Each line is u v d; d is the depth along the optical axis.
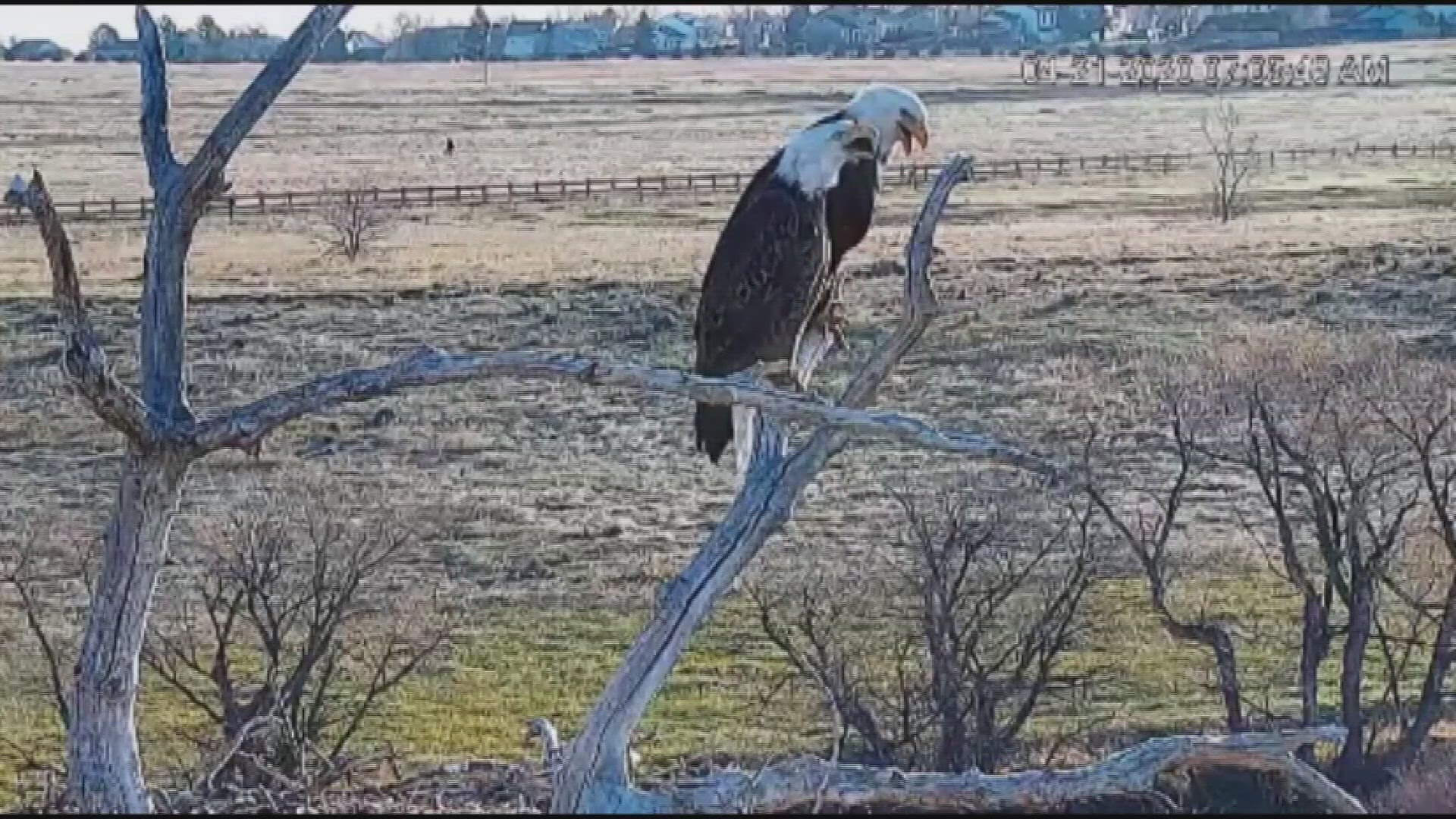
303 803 10.30
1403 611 28.31
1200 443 29.28
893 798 9.88
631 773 11.35
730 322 10.38
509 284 49.97
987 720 23.45
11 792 21.52
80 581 28.91
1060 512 29.41
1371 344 37.19
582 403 39.88
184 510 30.89
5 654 26.16
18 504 32.81
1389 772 23.84
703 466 36.31
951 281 48.69
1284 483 30.06
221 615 26.41
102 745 9.99
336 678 25.53
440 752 23.45
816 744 23.98
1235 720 24.05
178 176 10.16
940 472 32.31
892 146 10.52
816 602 26.20
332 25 10.26
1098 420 34.38
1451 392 30.56
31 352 41.94
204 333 44.84
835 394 37.81
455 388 40.28
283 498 31.80
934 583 24.44
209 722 24.08
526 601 28.92
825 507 30.81
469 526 32.00
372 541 28.14
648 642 9.88
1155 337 41.62
